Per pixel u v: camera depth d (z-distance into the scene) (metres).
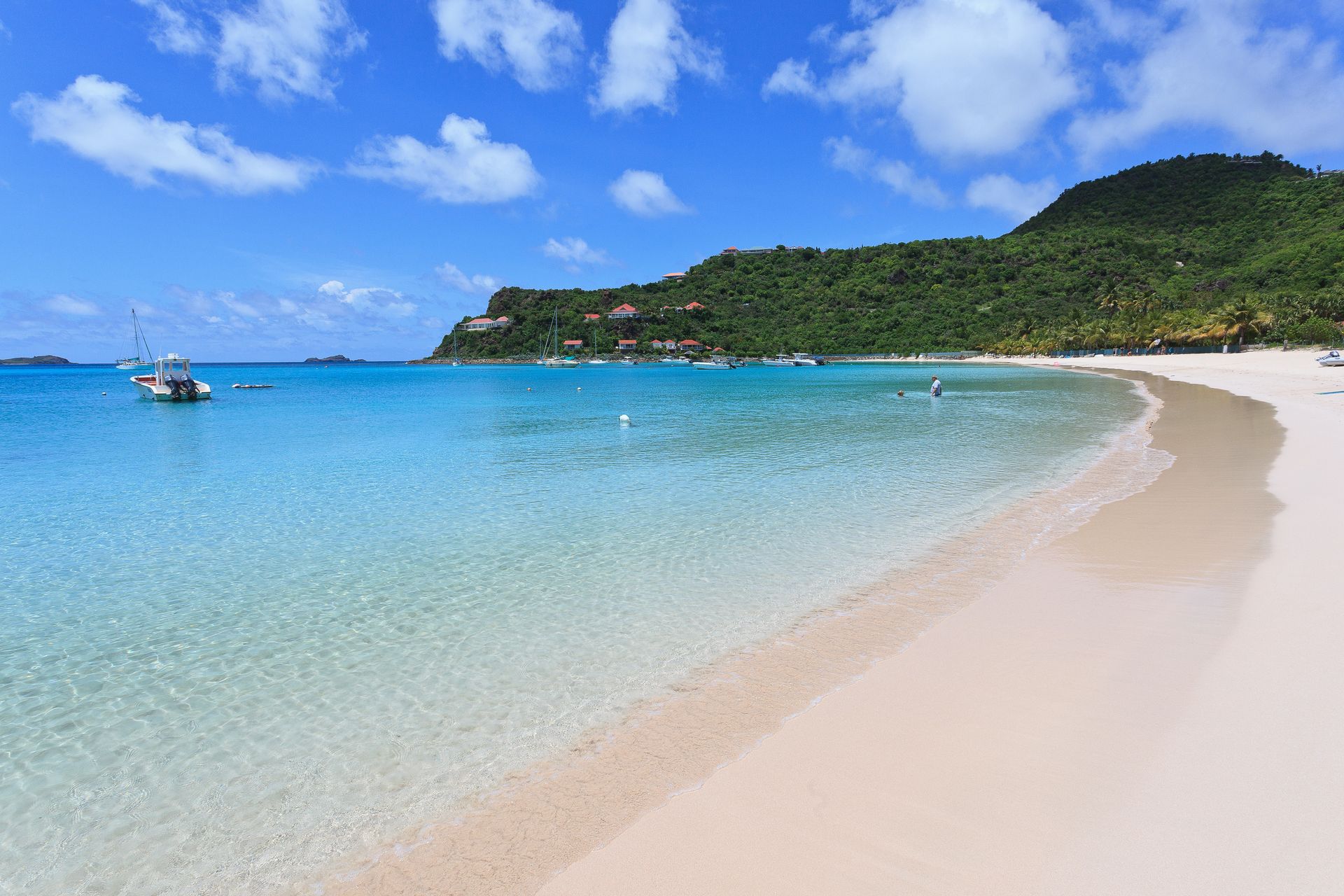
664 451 22.41
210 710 6.28
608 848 4.14
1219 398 34.56
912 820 4.10
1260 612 6.79
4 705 6.44
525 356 171.25
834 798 4.39
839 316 156.00
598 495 15.35
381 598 9.06
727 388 67.69
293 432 30.11
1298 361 61.03
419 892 3.95
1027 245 166.88
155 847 4.53
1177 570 8.44
